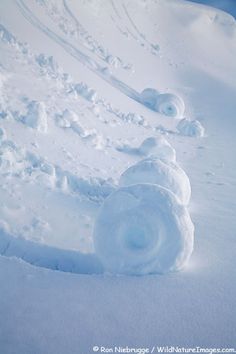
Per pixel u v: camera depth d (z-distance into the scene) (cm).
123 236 328
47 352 228
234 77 2955
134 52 2425
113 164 726
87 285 305
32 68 1105
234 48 3609
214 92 2291
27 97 847
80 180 565
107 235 329
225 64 3194
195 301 291
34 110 707
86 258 367
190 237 331
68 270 353
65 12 2264
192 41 3262
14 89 866
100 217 338
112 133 965
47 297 283
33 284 298
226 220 520
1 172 509
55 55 1409
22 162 549
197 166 884
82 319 261
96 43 2069
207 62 3055
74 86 1148
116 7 2886
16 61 1087
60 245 394
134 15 3000
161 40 2977
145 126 1174
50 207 471
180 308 281
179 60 2769
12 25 1469
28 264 329
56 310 268
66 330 249
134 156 826
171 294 299
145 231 325
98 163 699
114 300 286
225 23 3756
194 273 336
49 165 558
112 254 328
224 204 607
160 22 3222
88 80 1359
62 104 944
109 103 1225
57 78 1129
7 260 329
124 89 1540
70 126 809
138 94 1566
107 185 575
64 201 500
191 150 1052
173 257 326
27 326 249
